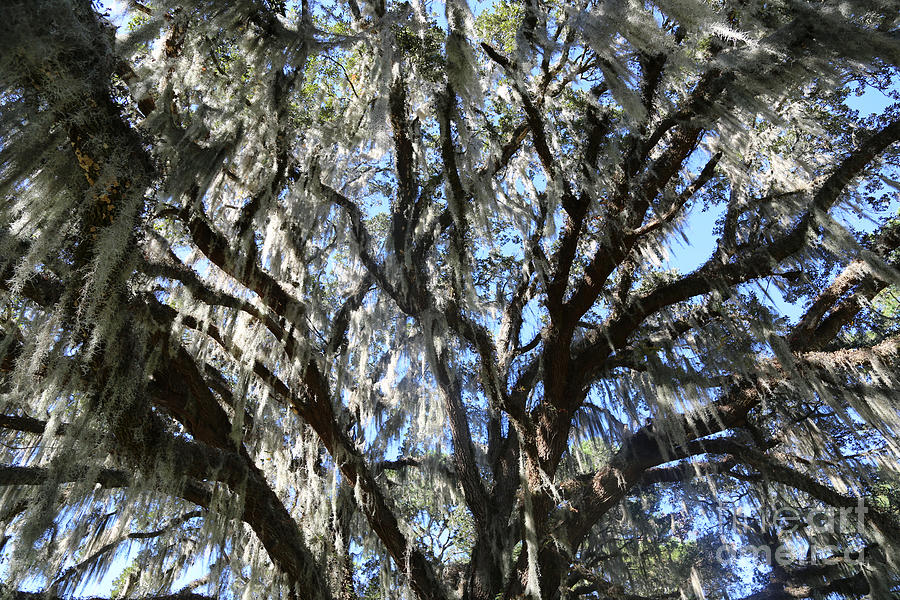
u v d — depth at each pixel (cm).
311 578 577
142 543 602
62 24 418
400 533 653
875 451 791
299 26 639
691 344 801
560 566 642
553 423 713
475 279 898
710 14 567
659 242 832
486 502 735
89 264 452
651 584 921
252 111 641
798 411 845
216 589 540
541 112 762
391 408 880
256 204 622
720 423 709
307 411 636
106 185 452
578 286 781
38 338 458
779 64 618
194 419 593
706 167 704
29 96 439
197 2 571
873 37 584
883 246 745
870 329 918
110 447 507
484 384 692
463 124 655
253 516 563
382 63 652
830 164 827
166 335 554
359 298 891
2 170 434
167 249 594
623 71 591
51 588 471
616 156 694
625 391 861
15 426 488
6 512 515
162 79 603
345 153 751
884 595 697
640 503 1004
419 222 756
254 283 607
